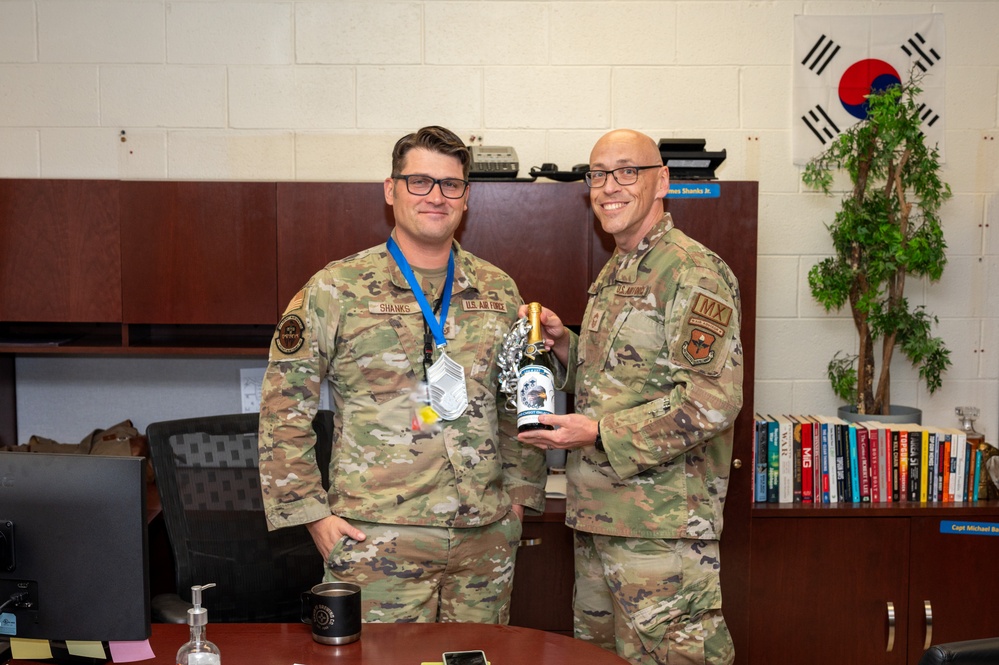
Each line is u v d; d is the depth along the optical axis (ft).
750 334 8.20
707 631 6.72
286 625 4.82
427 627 4.80
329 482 6.51
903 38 9.68
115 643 4.02
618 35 9.63
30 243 8.38
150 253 8.40
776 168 9.77
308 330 6.19
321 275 6.37
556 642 4.56
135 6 9.48
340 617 4.50
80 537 3.81
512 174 8.46
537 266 8.37
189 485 6.83
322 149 9.64
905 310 9.21
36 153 9.57
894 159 9.19
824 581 8.43
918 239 8.71
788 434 8.58
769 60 9.68
